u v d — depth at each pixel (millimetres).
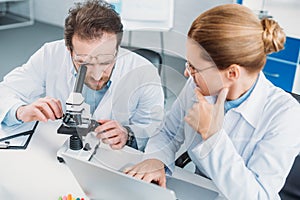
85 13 1152
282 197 1156
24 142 1201
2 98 1332
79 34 1099
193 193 993
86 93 1010
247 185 937
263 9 3088
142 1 2916
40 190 987
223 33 925
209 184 1032
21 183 1014
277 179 972
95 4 1209
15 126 1299
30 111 1259
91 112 1021
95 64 983
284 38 983
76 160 833
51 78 1438
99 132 998
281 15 3004
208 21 954
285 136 981
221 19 947
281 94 1062
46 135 1250
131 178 780
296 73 2992
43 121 1284
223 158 948
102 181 847
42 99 1309
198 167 1124
